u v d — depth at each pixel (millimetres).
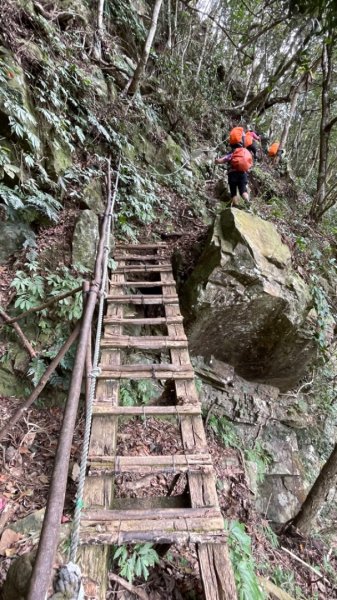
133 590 1780
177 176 5488
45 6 4543
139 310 3652
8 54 3311
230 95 8750
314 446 4105
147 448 2865
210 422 3471
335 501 3943
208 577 1308
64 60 4238
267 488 3510
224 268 3406
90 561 1334
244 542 2043
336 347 4207
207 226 4801
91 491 1580
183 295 3613
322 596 2834
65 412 1175
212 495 1577
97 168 4250
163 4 6770
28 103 3393
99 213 3879
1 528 1966
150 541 1382
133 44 6215
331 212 7211
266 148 9219
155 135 5590
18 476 2295
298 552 3143
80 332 1612
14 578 1015
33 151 3303
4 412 2641
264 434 3744
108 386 2188
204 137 7250
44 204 3230
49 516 860
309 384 4254
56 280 3107
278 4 4707
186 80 6777
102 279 2350
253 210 4926
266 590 2334
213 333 3572
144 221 4379
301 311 3627
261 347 3736
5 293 2980
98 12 5277
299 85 7637
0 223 3119
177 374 2268
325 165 5777
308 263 4246
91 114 4301
